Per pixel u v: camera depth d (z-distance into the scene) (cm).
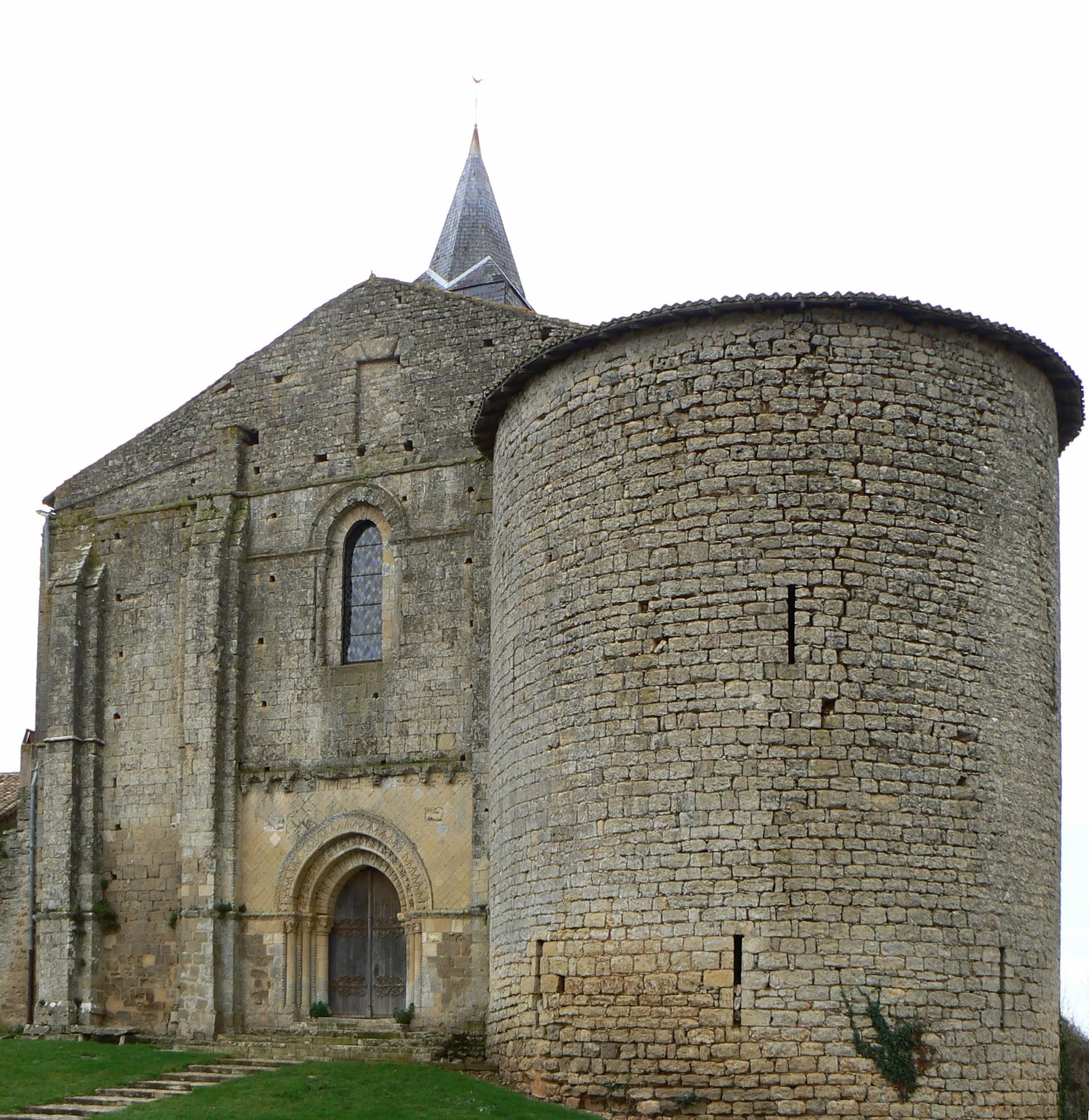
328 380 2973
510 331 2828
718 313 2177
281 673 2869
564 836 2181
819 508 2106
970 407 2208
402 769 2708
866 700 2059
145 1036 2789
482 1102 2027
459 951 2608
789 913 1998
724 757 2058
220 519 2956
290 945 2745
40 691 3128
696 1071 1995
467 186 4319
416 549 2798
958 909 2044
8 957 3006
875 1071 1958
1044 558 2278
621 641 2166
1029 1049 2077
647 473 2192
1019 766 2161
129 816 2958
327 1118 1939
